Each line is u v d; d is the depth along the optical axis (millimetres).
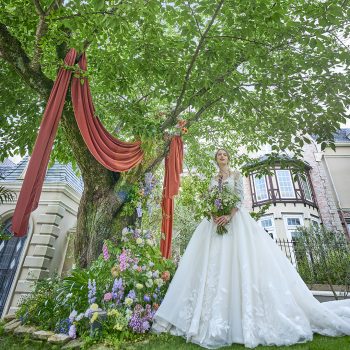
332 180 17406
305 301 2459
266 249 2693
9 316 4141
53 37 4715
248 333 2164
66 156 7836
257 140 9375
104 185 5516
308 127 6066
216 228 2955
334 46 5488
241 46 5301
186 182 5781
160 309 2725
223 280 2547
